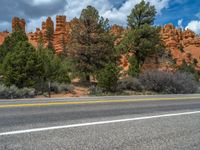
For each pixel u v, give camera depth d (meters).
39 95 17.88
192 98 15.98
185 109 9.64
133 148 4.09
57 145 4.15
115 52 30.41
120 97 16.20
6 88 15.83
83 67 27.03
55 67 23.94
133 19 36.56
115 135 4.93
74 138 4.62
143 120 6.73
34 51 19.81
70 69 27.52
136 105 10.83
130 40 33.62
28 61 18.59
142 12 35.91
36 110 8.37
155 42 34.31
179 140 4.68
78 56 27.16
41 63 19.72
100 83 21.38
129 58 33.88
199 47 133.12
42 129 5.31
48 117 6.92
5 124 5.81
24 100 12.76
